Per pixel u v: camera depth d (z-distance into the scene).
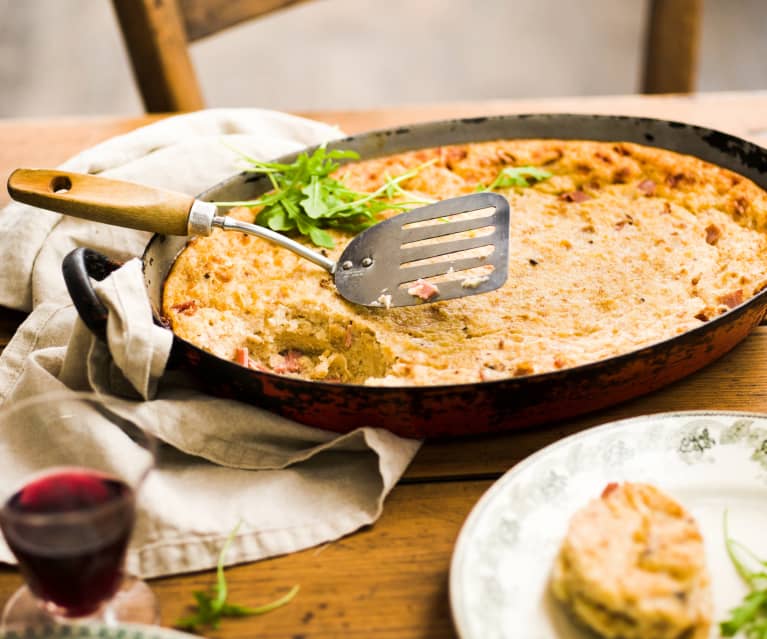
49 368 0.81
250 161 0.93
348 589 0.71
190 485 0.76
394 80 2.73
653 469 0.73
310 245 0.89
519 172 0.95
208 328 0.84
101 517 0.65
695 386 0.82
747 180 0.93
